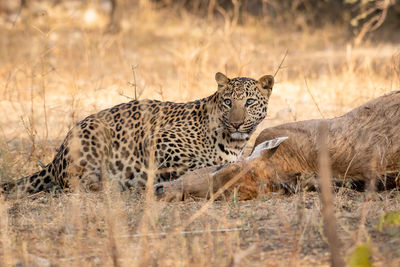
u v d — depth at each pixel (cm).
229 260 670
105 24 3444
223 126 1049
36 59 1953
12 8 3478
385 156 905
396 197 887
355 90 1870
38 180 1071
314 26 3847
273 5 4062
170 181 954
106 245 734
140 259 688
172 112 1103
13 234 793
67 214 841
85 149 1043
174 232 761
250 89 1053
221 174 933
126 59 2547
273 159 947
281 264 677
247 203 912
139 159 1057
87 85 1950
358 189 941
